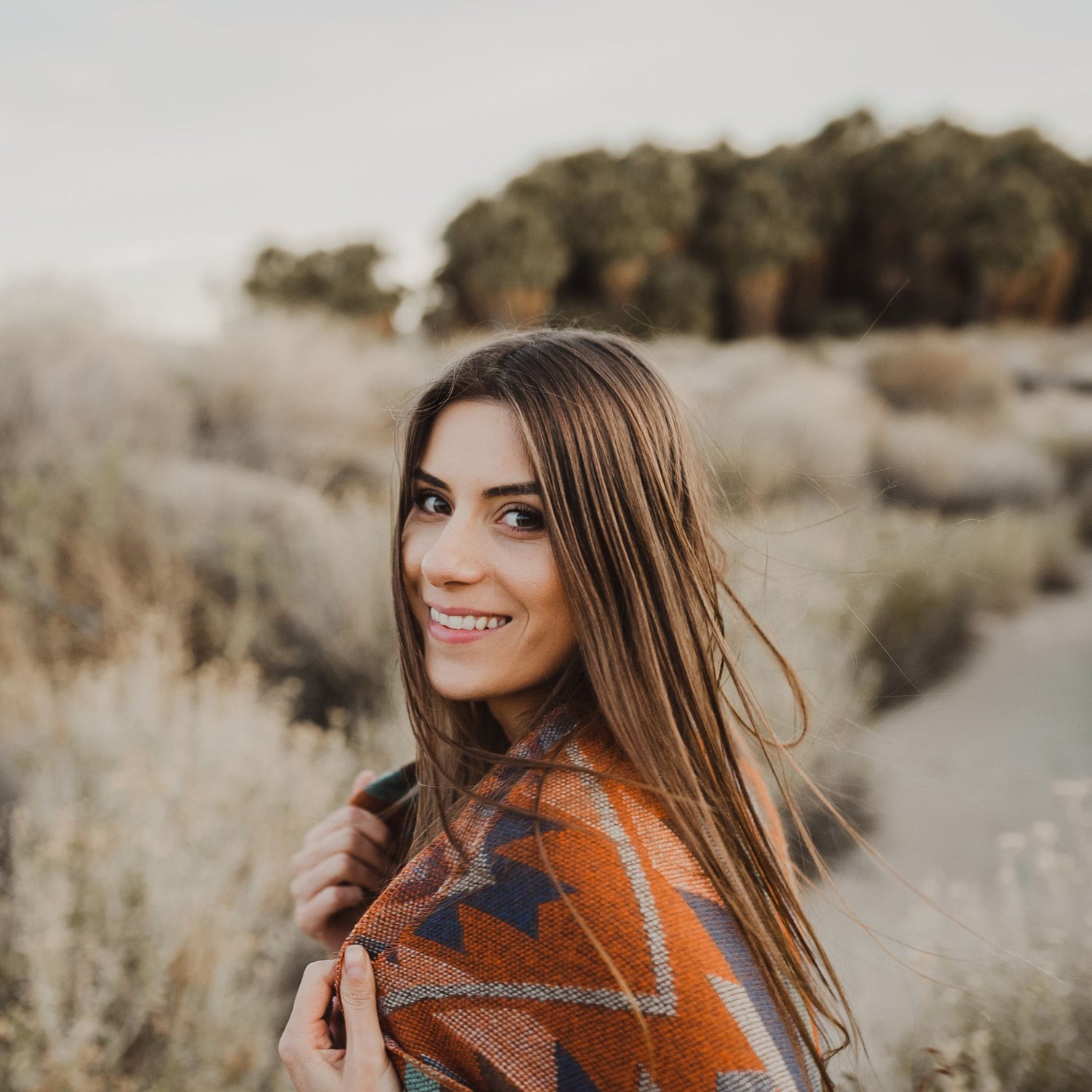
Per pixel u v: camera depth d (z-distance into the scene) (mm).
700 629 984
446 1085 740
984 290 27750
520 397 922
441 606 953
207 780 2861
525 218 26547
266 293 22125
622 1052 690
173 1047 1949
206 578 4602
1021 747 4422
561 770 818
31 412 5953
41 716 3166
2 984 2066
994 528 7262
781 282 29250
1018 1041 1888
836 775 3398
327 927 1202
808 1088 735
